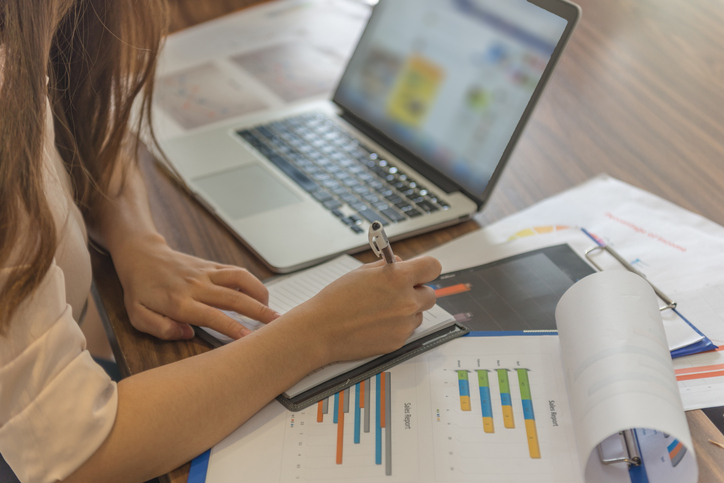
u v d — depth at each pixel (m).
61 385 0.49
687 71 1.11
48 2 0.51
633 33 1.25
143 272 0.70
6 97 0.48
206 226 0.83
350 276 0.61
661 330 0.52
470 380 0.57
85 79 0.74
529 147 0.95
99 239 0.80
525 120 0.79
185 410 0.52
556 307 0.60
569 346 0.54
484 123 0.83
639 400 0.45
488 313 0.65
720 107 1.00
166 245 0.75
